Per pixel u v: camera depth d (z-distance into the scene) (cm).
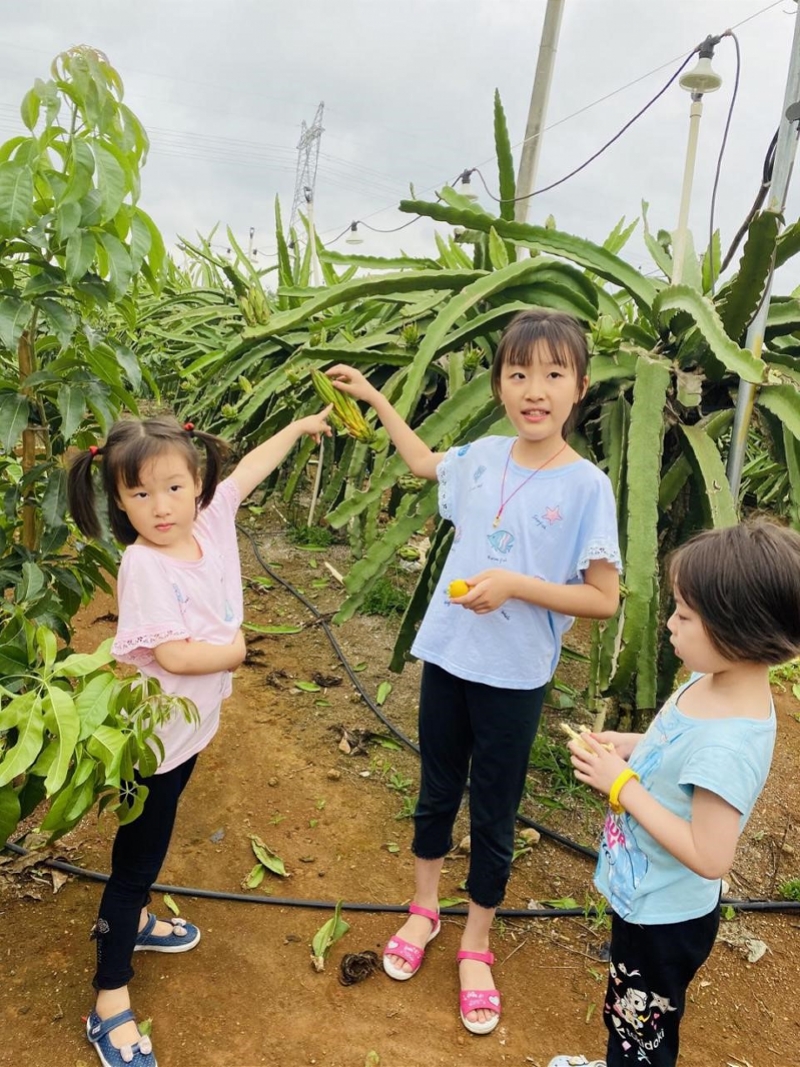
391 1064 132
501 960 156
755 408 201
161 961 148
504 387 130
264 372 397
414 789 207
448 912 167
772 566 91
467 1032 139
